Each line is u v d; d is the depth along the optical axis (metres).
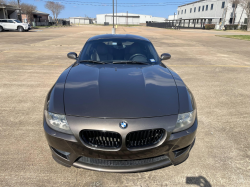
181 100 2.00
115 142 1.73
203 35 22.91
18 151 2.33
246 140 2.65
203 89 4.65
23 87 4.55
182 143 1.88
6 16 32.44
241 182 1.97
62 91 2.08
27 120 3.05
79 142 1.75
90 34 21.39
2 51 9.57
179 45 13.17
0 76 5.41
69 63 7.23
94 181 1.95
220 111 3.51
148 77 2.38
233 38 19.00
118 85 2.15
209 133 2.80
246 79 5.54
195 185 1.93
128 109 1.81
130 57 3.00
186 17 63.72
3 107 3.50
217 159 2.28
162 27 51.06
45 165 2.13
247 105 3.78
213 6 48.31
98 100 1.91
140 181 1.96
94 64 2.82
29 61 7.44
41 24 50.22
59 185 1.88
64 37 17.38
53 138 1.82
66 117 1.79
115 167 1.83
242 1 38.94
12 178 1.94
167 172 2.08
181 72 6.18
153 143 1.78
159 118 1.78
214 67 6.96
